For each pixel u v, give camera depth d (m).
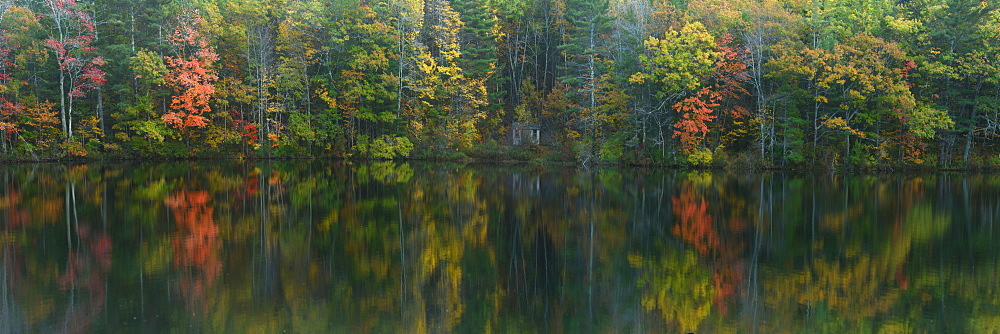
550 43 61.75
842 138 41.75
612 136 45.03
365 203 23.61
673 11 44.31
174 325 9.69
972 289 11.91
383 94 52.06
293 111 51.62
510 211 22.03
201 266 13.33
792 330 9.88
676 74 38.94
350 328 9.85
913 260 14.40
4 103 41.81
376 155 52.25
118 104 45.81
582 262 14.34
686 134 40.50
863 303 11.14
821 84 37.53
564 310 10.91
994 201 25.09
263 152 51.47
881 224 19.22
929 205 23.72
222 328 9.61
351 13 52.62
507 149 52.62
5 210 20.55
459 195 26.70
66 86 46.03
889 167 41.72
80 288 11.56
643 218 20.53
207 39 48.12
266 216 20.06
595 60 45.69
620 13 47.94
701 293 11.78
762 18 40.81
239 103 52.06
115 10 46.22
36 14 45.19
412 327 9.95
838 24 42.22
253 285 12.02
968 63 39.19
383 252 15.12
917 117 38.62
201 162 46.91
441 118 54.22
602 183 32.50
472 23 58.38
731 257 14.74
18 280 12.06
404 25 53.62
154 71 44.62
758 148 41.81
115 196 24.56
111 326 9.57
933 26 40.28
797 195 26.98
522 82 60.84
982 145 44.09
